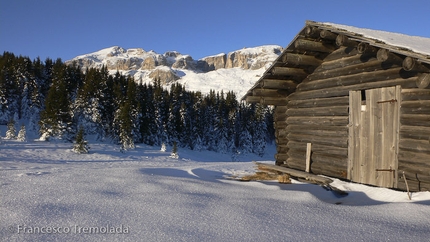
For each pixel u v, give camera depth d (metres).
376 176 7.55
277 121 11.09
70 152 36.78
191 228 4.13
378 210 5.29
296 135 10.20
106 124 51.94
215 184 7.50
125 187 6.43
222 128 64.88
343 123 8.52
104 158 36.06
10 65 61.53
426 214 4.93
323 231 4.19
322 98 9.17
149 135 55.03
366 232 4.16
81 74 65.75
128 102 52.69
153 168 10.55
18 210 4.59
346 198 6.65
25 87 57.97
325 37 7.79
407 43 6.71
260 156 67.31
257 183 8.13
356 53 8.10
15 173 8.83
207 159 54.72
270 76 9.74
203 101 75.12
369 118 7.77
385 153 7.38
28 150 34.81
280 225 4.39
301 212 5.11
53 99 43.41
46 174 8.41
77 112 49.69
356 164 8.10
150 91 71.00
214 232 4.02
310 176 8.30
